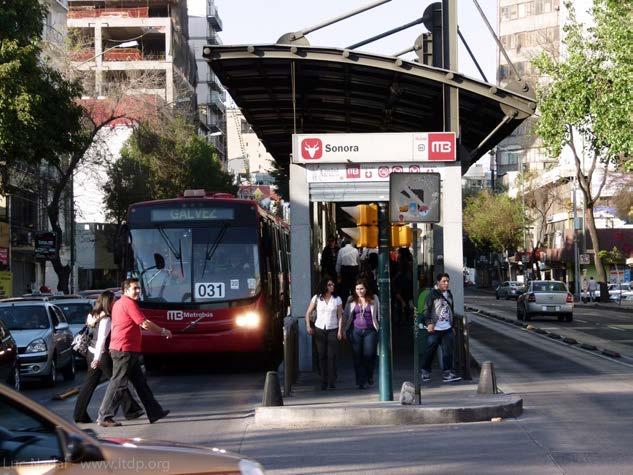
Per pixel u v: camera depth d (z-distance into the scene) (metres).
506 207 97.38
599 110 43.06
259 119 24.59
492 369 16.69
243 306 21.75
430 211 14.53
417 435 13.25
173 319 21.66
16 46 30.06
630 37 36.81
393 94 21.16
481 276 134.62
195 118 84.00
